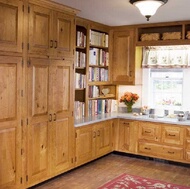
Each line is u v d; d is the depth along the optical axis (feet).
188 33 16.31
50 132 13.08
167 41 16.94
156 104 18.95
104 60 18.43
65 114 13.92
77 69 17.31
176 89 18.31
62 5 13.00
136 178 14.37
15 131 11.35
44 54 12.46
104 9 13.91
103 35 18.20
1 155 10.86
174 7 13.24
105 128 17.24
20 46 11.34
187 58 17.52
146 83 19.04
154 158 17.46
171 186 13.38
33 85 12.02
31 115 12.00
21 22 11.32
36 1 11.85
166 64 18.12
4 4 10.61
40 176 12.71
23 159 11.77
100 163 16.71
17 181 11.57
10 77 11.03
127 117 17.65
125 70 18.42
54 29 12.94
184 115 17.19
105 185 13.37
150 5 11.53
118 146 18.17
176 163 16.74
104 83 18.49
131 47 18.11
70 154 14.47
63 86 13.69
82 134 15.26
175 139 16.35
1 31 10.57
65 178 14.17
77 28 16.90
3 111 10.82
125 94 19.01
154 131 16.93
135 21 16.83
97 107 18.26
